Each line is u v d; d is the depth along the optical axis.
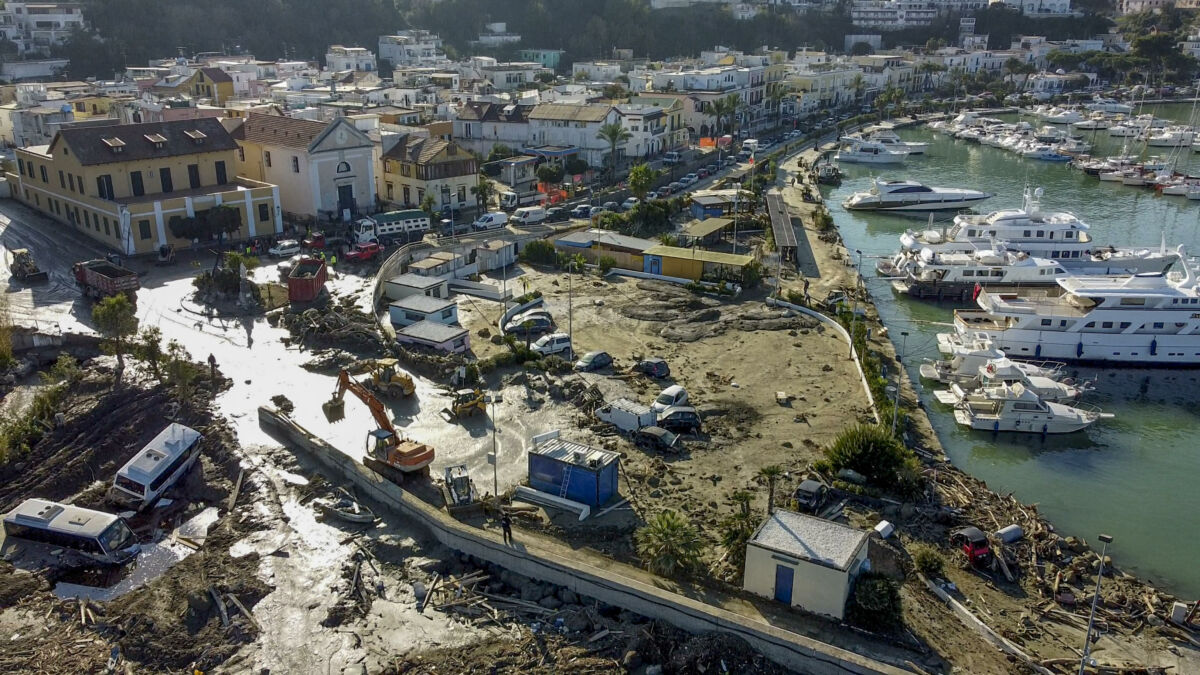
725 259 87.25
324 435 54.75
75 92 159.88
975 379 67.44
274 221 98.25
